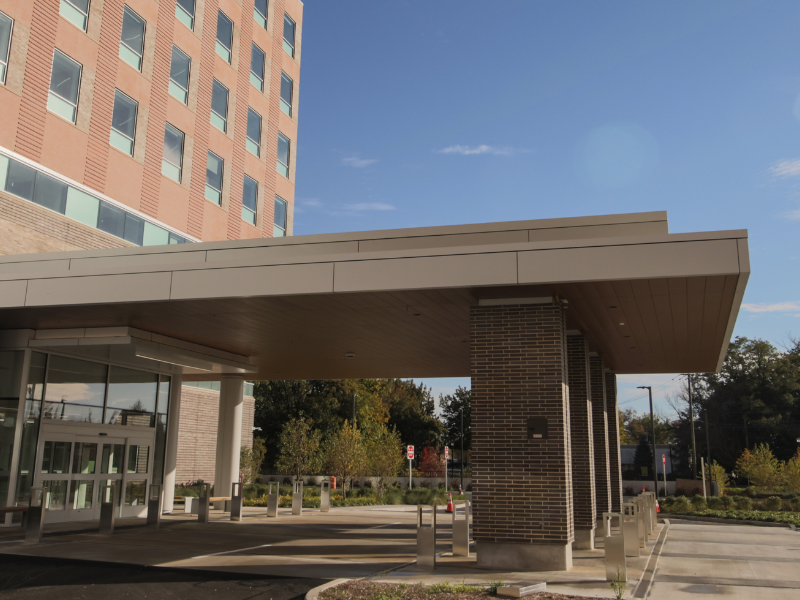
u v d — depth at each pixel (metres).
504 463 12.12
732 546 16.80
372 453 38.97
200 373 23.64
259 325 16.16
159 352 17.67
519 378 12.30
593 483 15.95
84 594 9.74
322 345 19.23
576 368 16.11
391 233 15.62
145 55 25.62
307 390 60.34
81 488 18.73
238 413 24.56
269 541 15.99
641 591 10.12
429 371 25.31
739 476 63.84
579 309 13.81
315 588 9.98
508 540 11.91
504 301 12.62
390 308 13.91
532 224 14.62
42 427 17.36
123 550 13.90
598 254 11.12
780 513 28.61
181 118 27.52
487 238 14.88
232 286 12.80
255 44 33.72
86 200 22.30
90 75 22.81
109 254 17.83
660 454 68.69
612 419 22.75
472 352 12.62
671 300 12.80
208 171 29.30
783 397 68.00
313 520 22.45
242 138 31.89
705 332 16.34
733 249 10.57
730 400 70.12
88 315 15.20
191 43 28.56
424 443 69.50
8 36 19.86
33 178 20.30
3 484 16.52
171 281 13.21
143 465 21.42
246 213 32.06
